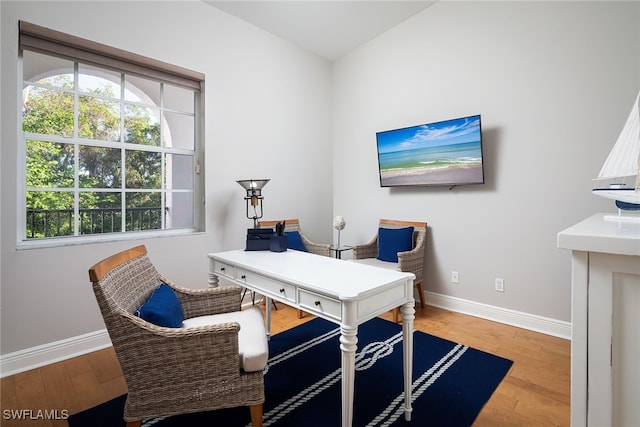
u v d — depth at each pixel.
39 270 2.07
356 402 1.70
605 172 1.07
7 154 1.96
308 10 3.04
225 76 3.02
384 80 3.49
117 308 1.26
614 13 2.14
